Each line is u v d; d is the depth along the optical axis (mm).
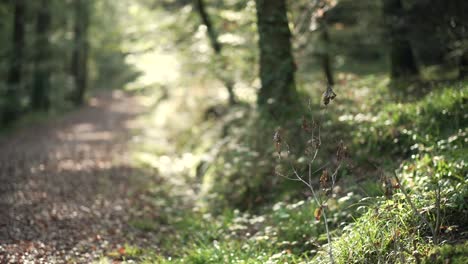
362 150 8297
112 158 15117
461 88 8328
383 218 5184
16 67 23375
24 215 8266
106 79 60750
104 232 7730
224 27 13227
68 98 36562
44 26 26609
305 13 11742
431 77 11039
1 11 24062
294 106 9711
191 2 14227
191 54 14062
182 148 15719
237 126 11992
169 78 15211
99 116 30609
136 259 6645
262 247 6449
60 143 18078
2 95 22594
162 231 8055
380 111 9078
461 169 5949
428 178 6008
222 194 9148
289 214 7047
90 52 41312
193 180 11883
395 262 4566
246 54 12719
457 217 5125
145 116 27906
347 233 5586
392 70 11719
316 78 12812
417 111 8297
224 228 7625
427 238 4934
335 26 14023
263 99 10148
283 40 10109
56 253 6676
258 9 10219
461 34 10180
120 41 15797
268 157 8898
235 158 9430
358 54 17344
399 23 11008
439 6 10281
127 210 9156
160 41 14805
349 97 10266
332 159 8266
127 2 16906
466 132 7105
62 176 11797
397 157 7844
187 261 6246
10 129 21875
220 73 12977
